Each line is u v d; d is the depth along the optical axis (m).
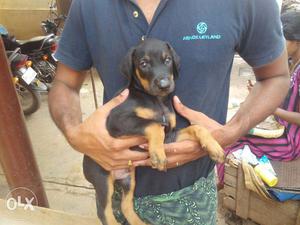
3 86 0.92
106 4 0.59
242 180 1.20
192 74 0.60
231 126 0.62
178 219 0.70
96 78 2.62
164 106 0.62
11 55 2.04
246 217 1.26
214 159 0.58
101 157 0.60
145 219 0.71
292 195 1.13
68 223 0.70
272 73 0.66
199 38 0.58
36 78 2.21
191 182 0.69
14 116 0.96
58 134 1.95
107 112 0.58
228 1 0.57
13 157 0.99
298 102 1.16
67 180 1.60
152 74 0.58
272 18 0.60
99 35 0.60
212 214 0.75
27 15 3.24
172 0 0.57
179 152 0.59
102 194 0.71
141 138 0.59
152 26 0.58
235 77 2.42
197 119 0.61
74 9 0.63
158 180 0.67
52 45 2.31
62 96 0.69
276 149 1.20
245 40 0.61
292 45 1.16
